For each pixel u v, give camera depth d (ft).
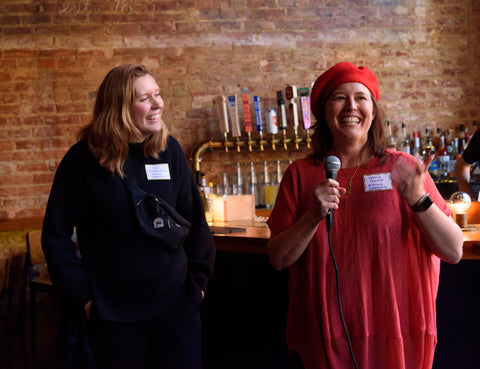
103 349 5.41
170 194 5.78
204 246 6.21
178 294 5.68
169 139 6.02
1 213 13.37
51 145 13.53
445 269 6.66
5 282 12.78
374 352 4.76
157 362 5.67
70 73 13.56
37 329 12.44
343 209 4.91
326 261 4.88
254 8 14.08
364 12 14.34
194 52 13.96
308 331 4.98
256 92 14.14
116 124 5.42
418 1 14.49
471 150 10.09
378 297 4.75
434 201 4.90
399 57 14.47
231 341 8.56
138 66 5.68
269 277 7.84
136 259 5.41
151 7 13.80
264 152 14.25
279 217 5.18
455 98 14.67
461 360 6.63
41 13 13.46
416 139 13.89
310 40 14.23
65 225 5.57
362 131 4.90
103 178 5.43
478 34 14.66
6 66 13.38
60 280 5.44
